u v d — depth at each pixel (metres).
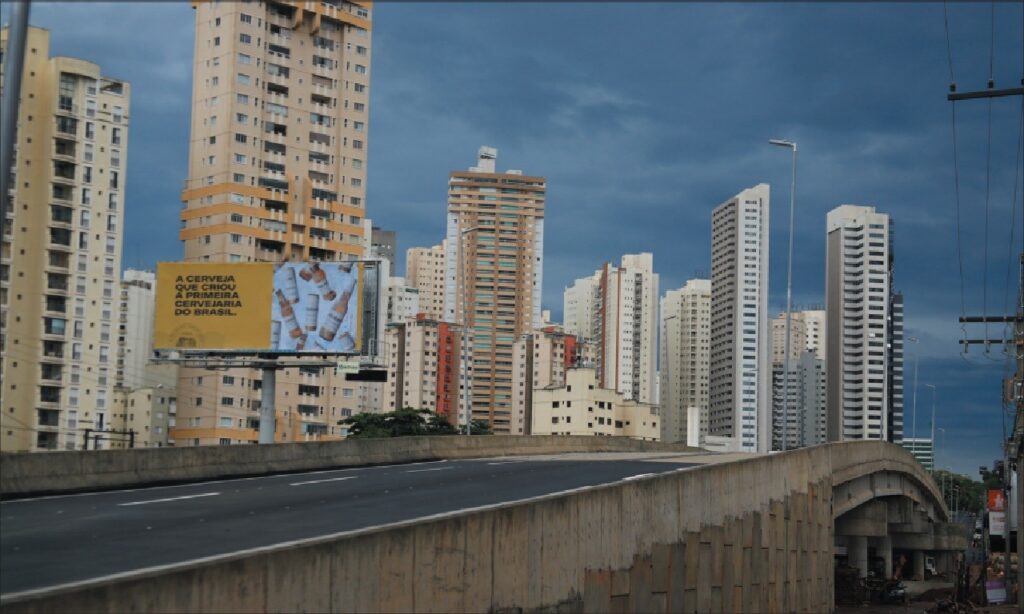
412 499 32.91
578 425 155.62
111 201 127.31
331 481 40.22
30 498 32.50
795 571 46.06
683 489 33.88
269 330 61.88
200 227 133.88
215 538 23.67
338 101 143.00
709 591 35.56
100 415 125.19
